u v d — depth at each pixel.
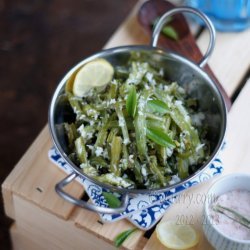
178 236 0.61
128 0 1.09
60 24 1.07
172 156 0.64
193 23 0.79
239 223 0.58
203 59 0.68
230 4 0.76
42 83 1.01
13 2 1.09
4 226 0.89
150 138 0.63
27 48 1.05
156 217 0.62
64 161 0.65
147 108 0.64
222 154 0.67
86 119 0.65
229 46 0.76
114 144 0.63
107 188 0.60
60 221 0.65
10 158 0.94
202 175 0.64
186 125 0.65
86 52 1.04
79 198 0.65
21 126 0.97
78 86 0.67
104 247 0.64
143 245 0.62
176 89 0.68
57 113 0.66
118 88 0.67
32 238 0.72
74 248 0.68
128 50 0.69
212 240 0.59
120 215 0.62
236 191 0.61
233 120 0.69
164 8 0.76
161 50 0.68
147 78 0.68
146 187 0.63
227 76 0.73
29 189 0.65
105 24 1.07
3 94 1.00
